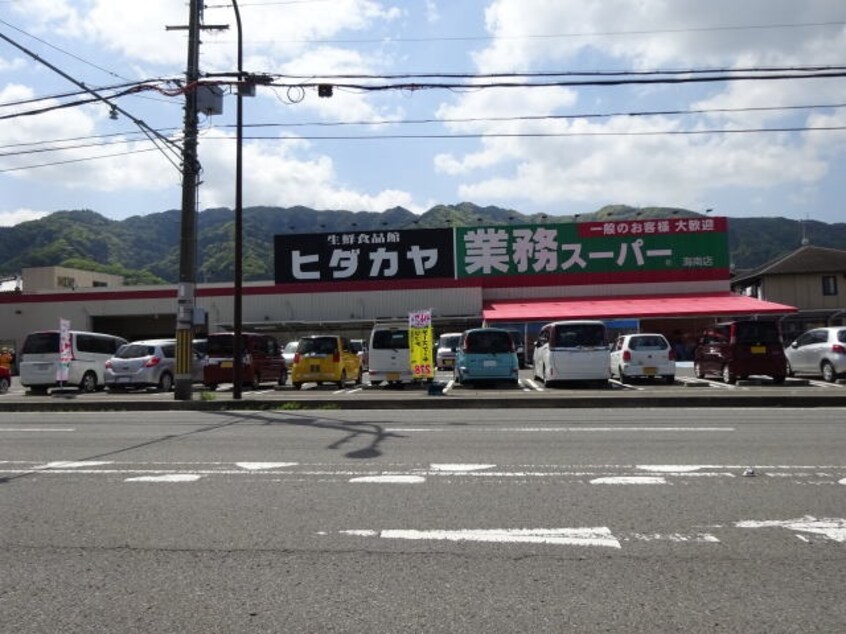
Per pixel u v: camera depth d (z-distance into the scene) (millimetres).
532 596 4156
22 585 4434
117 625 3838
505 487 6793
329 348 21062
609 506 6062
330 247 40344
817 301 45594
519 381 22031
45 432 11391
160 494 6695
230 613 3973
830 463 7766
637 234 39438
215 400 16125
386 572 4570
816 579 4371
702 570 4543
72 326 42094
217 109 17453
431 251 39875
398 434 10422
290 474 7516
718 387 18688
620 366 20891
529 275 39625
